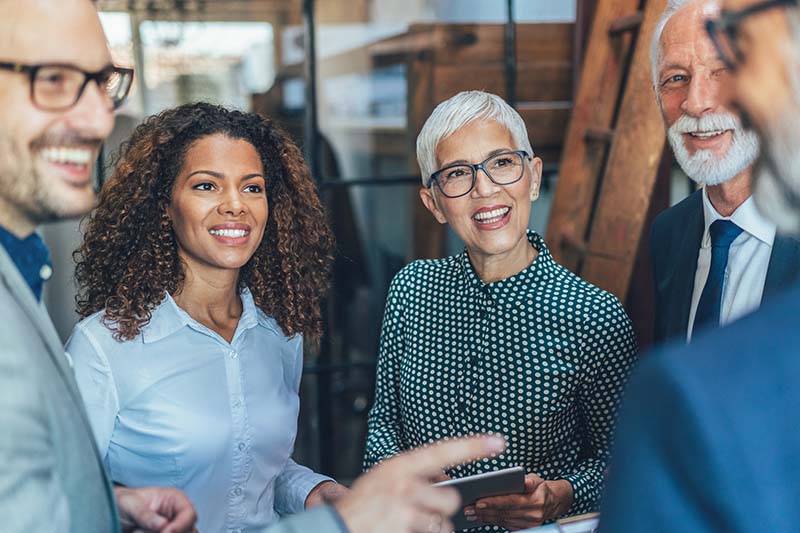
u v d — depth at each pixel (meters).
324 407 3.73
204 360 1.73
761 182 0.76
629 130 2.61
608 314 1.78
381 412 2.07
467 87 3.55
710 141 1.64
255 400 1.78
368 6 3.98
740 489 0.65
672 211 1.92
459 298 1.90
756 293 1.65
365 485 1.06
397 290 2.02
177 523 1.36
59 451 1.02
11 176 1.08
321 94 4.18
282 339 1.91
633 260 2.61
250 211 1.73
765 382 0.67
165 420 1.68
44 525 0.95
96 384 1.66
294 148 1.94
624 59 2.86
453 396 1.86
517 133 1.82
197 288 1.76
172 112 1.79
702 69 1.63
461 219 1.82
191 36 4.09
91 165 1.14
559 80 3.46
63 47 1.07
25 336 0.98
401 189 3.92
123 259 1.75
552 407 1.79
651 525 0.67
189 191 1.71
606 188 2.69
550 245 3.01
